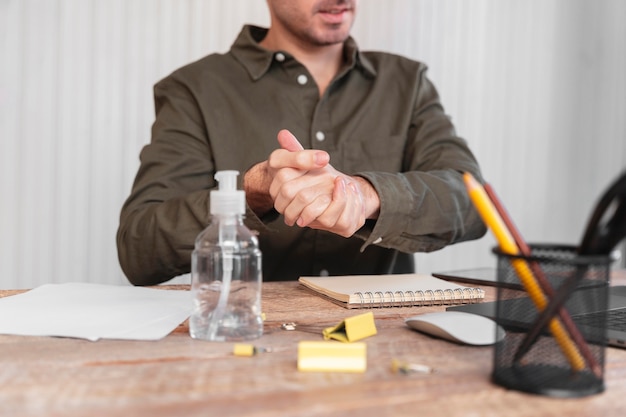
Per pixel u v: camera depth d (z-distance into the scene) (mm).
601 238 542
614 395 537
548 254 617
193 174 1444
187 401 499
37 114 2184
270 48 1614
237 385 541
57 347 653
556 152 3113
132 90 2301
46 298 877
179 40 2355
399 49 2729
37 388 524
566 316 540
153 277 1282
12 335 695
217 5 2398
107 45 2258
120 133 2291
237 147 1477
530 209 3070
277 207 970
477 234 1338
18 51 2148
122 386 533
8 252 2172
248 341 693
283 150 966
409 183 1203
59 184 2221
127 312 799
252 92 1516
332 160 1498
